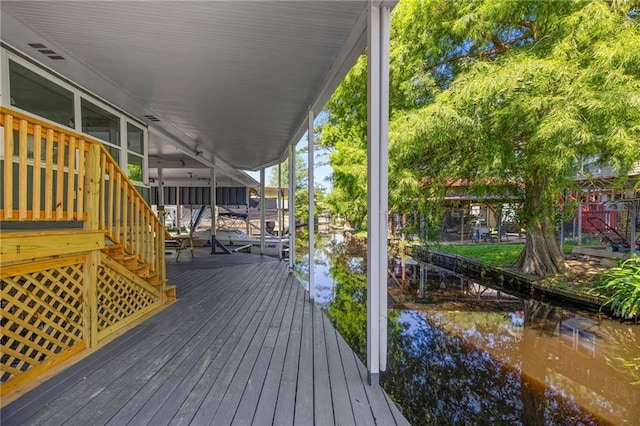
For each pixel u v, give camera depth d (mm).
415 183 7938
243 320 3850
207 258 9148
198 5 2477
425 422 3078
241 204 14797
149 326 3617
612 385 3775
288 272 7008
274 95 4457
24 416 1956
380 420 1968
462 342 5105
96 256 3031
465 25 6895
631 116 5250
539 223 8562
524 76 5781
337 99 12578
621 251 9633
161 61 3461
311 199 4785
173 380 2410
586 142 5535
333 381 2441
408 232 9695
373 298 2434
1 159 3207
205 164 9758
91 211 2963
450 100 6715
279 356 2859
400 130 7211
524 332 5551
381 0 2330
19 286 2393
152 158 9789
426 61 8102
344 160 11500
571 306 6902
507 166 7086
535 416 3197
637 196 9289
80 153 2865
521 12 6676
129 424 1892
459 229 15180
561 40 6102
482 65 6570
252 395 2225
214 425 1896
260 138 6980
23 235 2305
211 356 2842
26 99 3398
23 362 2395
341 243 17344
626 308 5820
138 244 3891
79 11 2572
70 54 3316
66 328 2820
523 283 8242
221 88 4191
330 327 3615
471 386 3744
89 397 2172
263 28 2814
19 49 3213
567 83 5598
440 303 7430
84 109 4281
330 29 2820
